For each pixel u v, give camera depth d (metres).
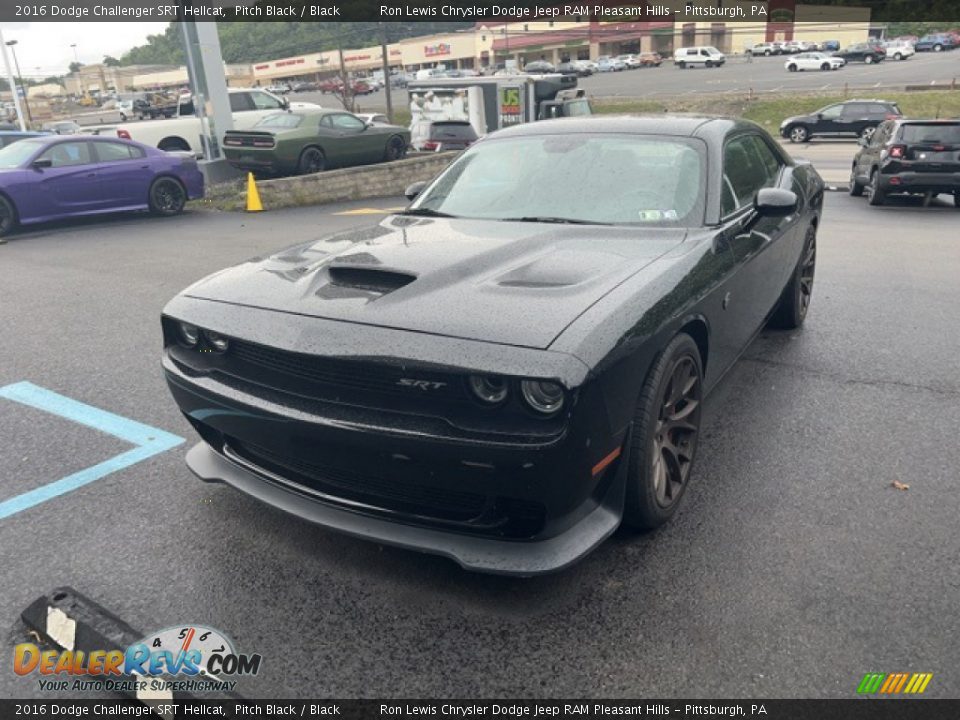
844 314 6.00
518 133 4.23
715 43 91.88
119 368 5.04
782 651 2.33
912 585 2.62
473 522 2.48
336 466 2.53
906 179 12.77
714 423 3.97
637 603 2.56
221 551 2.92
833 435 3.80
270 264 3.16
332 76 96.94
